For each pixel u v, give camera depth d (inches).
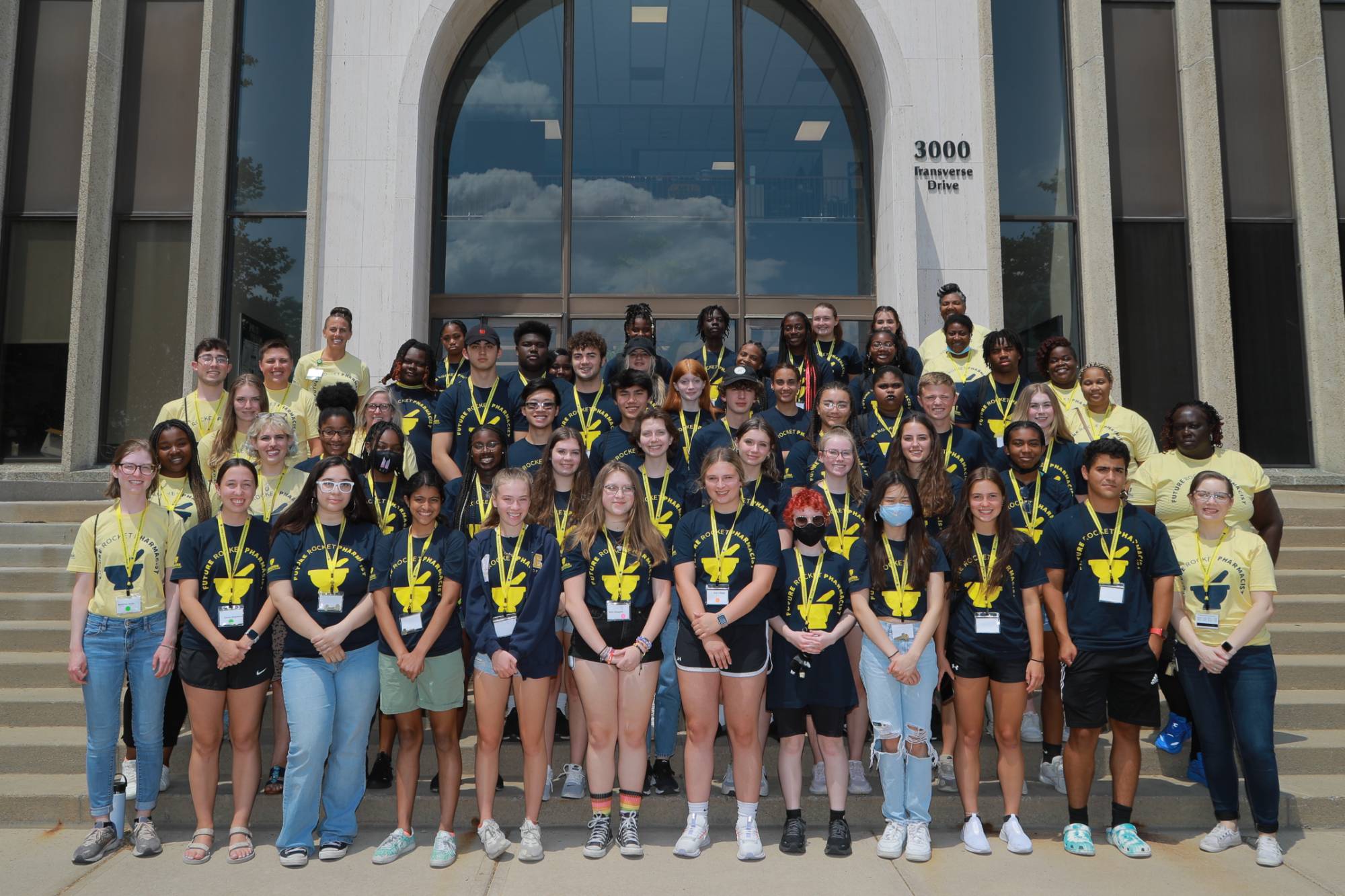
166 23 393.4
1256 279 402.6
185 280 386.6
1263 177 406.9
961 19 386.9
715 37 405.7
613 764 174.1
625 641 171.8
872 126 398.6
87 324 368.5
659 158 399.5
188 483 200.7
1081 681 173.6
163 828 185.9
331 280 362.9
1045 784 195.2
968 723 175.9
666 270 394.6
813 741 194.1
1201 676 175.9
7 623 245.4
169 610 175.2
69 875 162.2
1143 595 174.6
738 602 167.6
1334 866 166.7
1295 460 394.3
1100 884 158.7
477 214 392.8
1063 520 179.3
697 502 200.4
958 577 176.6
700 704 172.6
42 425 385.7
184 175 388.5
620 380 207.0
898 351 264.7
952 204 379.2
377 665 175.0
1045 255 396.8
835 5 388.2
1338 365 383.9
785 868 165.5
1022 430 193.3
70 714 213.6
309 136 385.7
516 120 398.3
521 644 166.4
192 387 357.4
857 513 188.5
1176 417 199.2
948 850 174.7
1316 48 395.5
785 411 227.1
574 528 179.0
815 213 399.5
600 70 402.6
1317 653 239.1
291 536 172.2
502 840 169.0
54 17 398.0
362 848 175.6
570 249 391.9
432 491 172.6
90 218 369.1
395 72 373.7
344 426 193.6
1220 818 175.6
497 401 232.8
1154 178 402.3
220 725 171.2
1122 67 406.6
